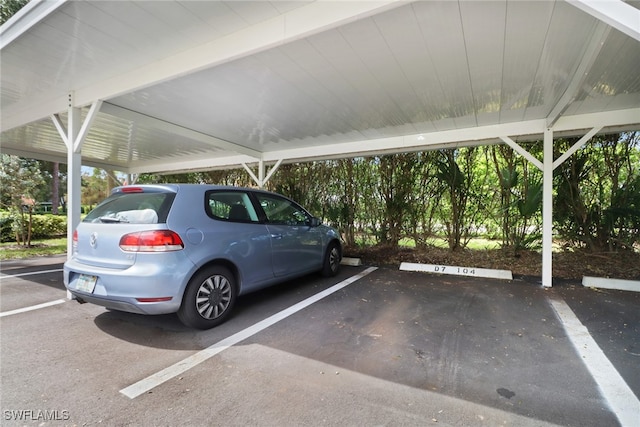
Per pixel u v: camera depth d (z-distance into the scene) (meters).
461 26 2.46
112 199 3.14
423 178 6.85
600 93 3.64
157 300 2.60
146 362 2.37
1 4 8.55
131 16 2.45
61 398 1.93
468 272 5.23
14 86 3.87
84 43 2.86
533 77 3.31
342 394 1.98
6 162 8.71
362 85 3.60
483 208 6.54
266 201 3.94
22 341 2.72
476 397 1.95
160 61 3.20
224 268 3.15
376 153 6.39
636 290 4.23
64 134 4.25
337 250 5.23
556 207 5.74
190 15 2.45
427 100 4.02
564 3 2.14
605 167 5.50
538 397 1.95
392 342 2.71
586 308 3.55
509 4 2.17
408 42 2.70
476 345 2.65
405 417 1.76
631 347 2.61
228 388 2.04
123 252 2.64
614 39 2.49
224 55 2.78
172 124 5.13
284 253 3.93
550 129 4.58
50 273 5.48
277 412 1.81
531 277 4.99
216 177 10.49
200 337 2.81
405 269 5.66
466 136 5.27
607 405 1.87
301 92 3.81
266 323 3.13
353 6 2.22
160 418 1.76
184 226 2.84
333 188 7.89
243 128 5.42
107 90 3.68
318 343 2.69
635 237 5.30
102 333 2.89
